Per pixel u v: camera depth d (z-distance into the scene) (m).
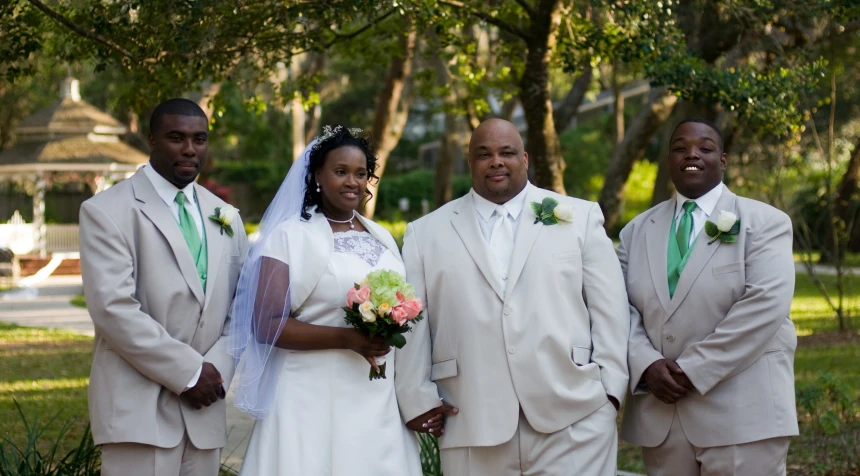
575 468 4.12
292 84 9.30
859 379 8.76
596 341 4.23
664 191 12.59
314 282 4.05
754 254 4.21
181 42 6.06
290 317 4.07
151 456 3.89
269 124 39.81
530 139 8.59
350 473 3.96
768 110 7.38
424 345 4.27
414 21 7.71
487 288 4.21
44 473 4.73
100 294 3.84
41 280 22.03
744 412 4.12
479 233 4.28
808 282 18.39
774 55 9.69
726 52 10.23
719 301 4.22
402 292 3.88
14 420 7.27
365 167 4.21
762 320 4.05
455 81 10.84
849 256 22.91
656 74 7.39
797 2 7.91
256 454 3.97
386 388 4.16
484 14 7.98
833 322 13.07
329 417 3.99
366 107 45.12
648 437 4.32
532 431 4.17
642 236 4.55
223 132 29.30
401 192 40.62
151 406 3.89
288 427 3.96
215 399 3.98
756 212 4.32
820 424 5.92
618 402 4.23
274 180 40.53
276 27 7.02
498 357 4.16
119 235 3.93
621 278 4.36
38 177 22.53
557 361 4.15
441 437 4.30
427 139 49.69
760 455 4.13
